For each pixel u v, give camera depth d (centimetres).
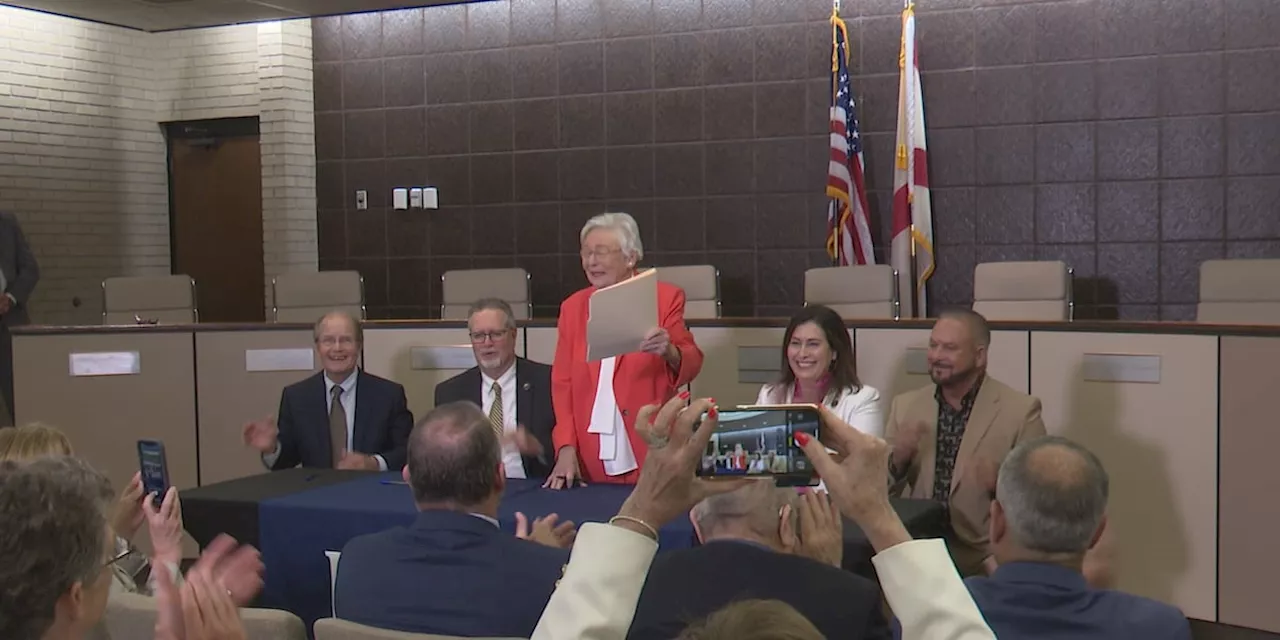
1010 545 179
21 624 114
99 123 857
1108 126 675
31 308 821
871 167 723
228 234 889
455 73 814
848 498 130
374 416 414
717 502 192
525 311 680
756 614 94
